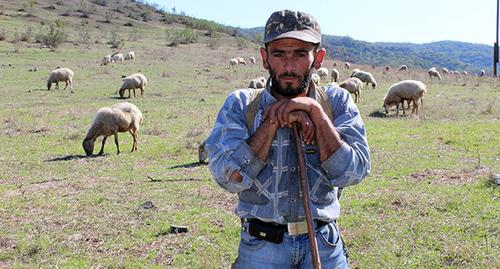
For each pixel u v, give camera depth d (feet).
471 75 205.26
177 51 259.39
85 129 76.84
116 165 53.83
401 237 28.73
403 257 26.13
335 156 10.59
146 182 44.68
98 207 36.94
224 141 10.89
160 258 27.37
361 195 37.45
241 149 10.67
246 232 11.50
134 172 49.62
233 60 205.26
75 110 94.94
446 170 45.06
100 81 143.95
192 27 435.94
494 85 141.38
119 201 38.37
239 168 10.61
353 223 31.40
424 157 51.06
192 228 31.53
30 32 254.88
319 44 10.96
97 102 107.45
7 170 52.11
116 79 148.97
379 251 26.94
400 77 177.88
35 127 76.95
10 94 116.78
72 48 237.45
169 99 112.47
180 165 52.42
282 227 11.09
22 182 46.65
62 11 395.96
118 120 59.88
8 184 45.83
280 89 11.02
